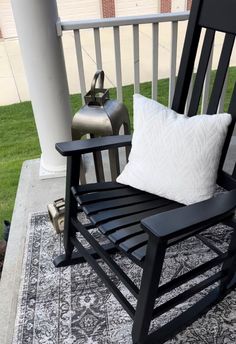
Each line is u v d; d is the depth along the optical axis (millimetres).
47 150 2076
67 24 1727
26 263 1603
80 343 1269
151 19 1797
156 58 1958
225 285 1366
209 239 1683
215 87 1372
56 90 1836
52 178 2156
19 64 4441
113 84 3699
